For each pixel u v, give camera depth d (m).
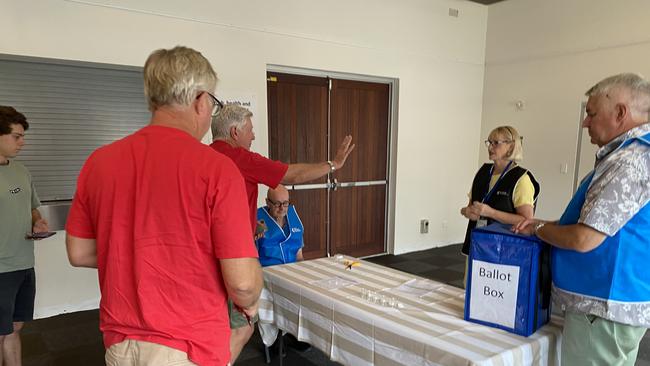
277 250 2.47
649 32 4.09
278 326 2.08
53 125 3.11
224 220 0.91
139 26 3.21
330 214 4.59
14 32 2.78
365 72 4.49
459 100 5.39
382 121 4.86
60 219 3.11
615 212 1.14
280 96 4.11
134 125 3.44
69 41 2.96
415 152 5.04
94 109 3.25
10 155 2.03
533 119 5.10
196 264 0.93
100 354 2.56
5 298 1.96
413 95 4.91
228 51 3.63
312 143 4.37
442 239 5.49
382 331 1.47
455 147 5.45
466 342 1.30
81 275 3.25
